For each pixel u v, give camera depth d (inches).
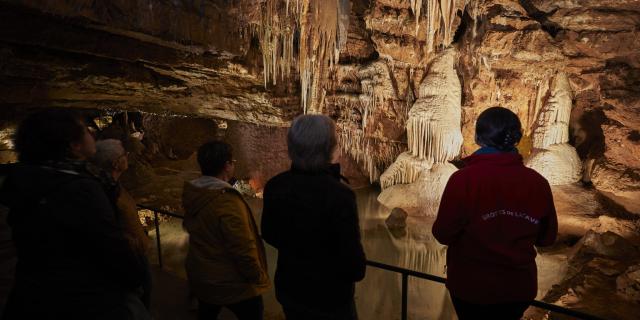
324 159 60.5
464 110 446.3
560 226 351.3
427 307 265.3
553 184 379.6
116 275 55.1
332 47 458.3
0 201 53.3
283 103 469.1
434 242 376.5
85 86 339.3
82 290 53.8
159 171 577.9
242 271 78.7
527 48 366.0
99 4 242.2
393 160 515.5
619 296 205.9
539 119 403.2
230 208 77.5
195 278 82.0
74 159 57.2
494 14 369.4
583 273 237.0
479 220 58.2
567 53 366.6
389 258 345.7
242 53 354.3
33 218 51.0
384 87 447.2
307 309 61.8
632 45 333.7
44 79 302.5
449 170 431.2
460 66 434.0
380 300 275.0
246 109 475.2
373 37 431.5
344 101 481.1
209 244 80.1
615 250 257.8
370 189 574.2
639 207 327.3
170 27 283.1
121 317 58.0
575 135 417.7
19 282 53.9
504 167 58.9
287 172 63.6
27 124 54.2
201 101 454.9
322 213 57.1
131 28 263.3
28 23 238.8
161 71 373.7
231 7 324.5
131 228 87.7
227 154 83.3
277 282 65.5
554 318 190.9
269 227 63.7
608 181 345.1
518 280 57.8
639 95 335.6
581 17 343.6
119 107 435.5
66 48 267.3
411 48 423.8
